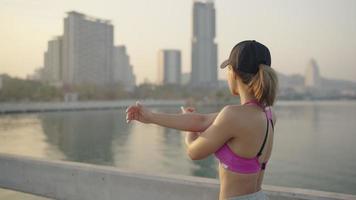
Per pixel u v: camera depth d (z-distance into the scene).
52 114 112.44
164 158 31.94
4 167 7.03
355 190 19.91
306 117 106.94
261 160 2.42
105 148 38.78
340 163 29.25
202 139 2.40
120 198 5.66
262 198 2.43
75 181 6.11
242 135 2.33
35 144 40.53
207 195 4.92
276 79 2.39
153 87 189.62
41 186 6.52
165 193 5.25
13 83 136.88
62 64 178.12
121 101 157.50
